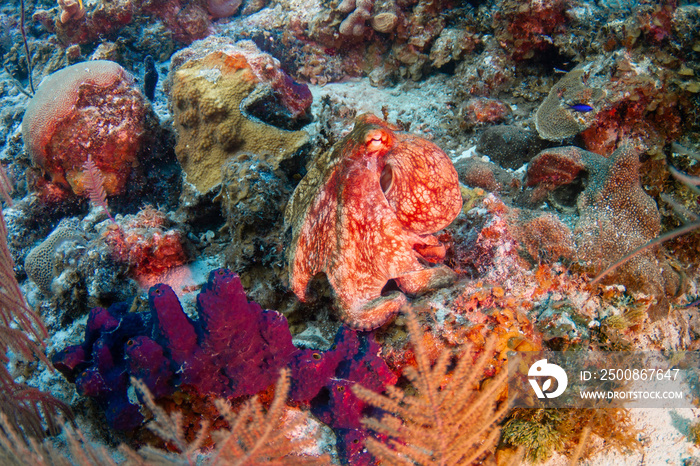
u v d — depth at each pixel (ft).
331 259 2.09
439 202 2.07
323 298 2.31
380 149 2.00
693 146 2.70
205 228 2.92
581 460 2.21
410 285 2.15
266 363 2.00
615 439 2.21
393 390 1.64
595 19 3.10
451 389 1.71
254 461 1.74
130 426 2.04
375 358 2.02
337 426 2.05
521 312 2.12
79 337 2.63
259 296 2.39
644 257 2.34
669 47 2.72
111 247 2.49
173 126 3.07
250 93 2.78
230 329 1.86
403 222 2.10
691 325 2.69
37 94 2.87
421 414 1.70
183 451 1.69
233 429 1.68
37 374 2.66
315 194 2.14
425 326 2.06
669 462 2.22
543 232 2.29
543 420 2.13
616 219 2.35
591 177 2.46
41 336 2.68
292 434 2.12
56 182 3.05
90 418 2.32
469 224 2.41
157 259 2.55
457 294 2.12
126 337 2.13
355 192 2.02
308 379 1.98
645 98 2.71
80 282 2.61
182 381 1.94
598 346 2.25
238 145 2.79
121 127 2.89
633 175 2.36
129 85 2.97
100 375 2.03
